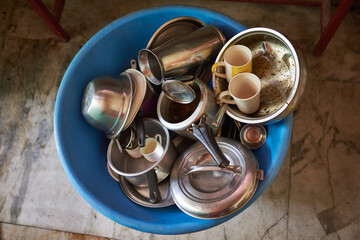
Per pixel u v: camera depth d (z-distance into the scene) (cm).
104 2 172
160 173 104
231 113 94
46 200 147
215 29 102
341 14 126
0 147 157
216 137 100
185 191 94
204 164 97
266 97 93
